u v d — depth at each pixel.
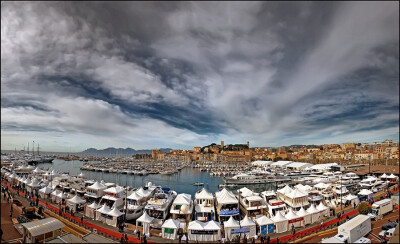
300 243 41.12
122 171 194.75
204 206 59.00
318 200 67.88
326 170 175.75
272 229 47.06
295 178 151.75
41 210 54.44
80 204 59.91
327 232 45.91
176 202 57.19
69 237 37.44
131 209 59.00
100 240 37.34
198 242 43.03
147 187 82.12
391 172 144.25
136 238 43.50
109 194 65.94
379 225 49.12
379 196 80.06
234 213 53.25
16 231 44.22
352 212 59.53
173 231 44.47
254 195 64.75
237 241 42.75
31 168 126.88
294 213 51.06
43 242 37.06
